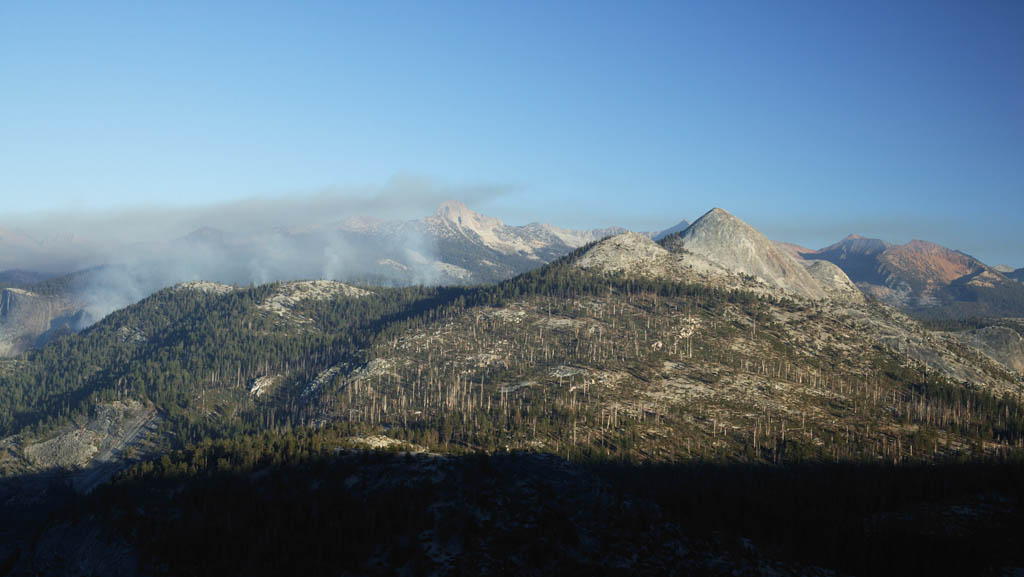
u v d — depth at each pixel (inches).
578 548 5393.7
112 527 6525.6
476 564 5059.1
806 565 5698.8
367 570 5123.0
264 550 5521.7
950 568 5856.3
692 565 5315.0
